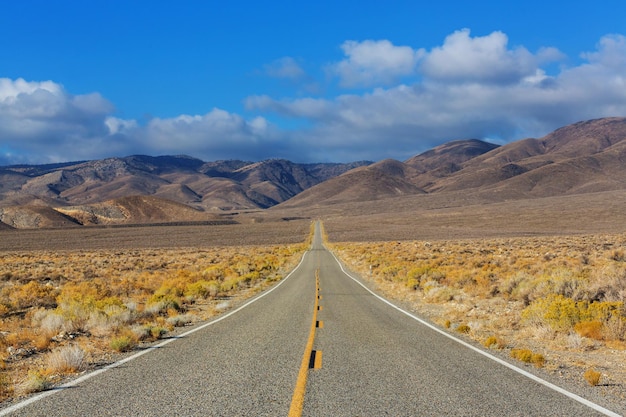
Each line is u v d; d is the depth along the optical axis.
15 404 6.56
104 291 22.78
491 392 6.97
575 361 9.30
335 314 16.09
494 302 17.69
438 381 7.58
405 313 16.28
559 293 16.38
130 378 7.92
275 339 11.41
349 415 5.94
